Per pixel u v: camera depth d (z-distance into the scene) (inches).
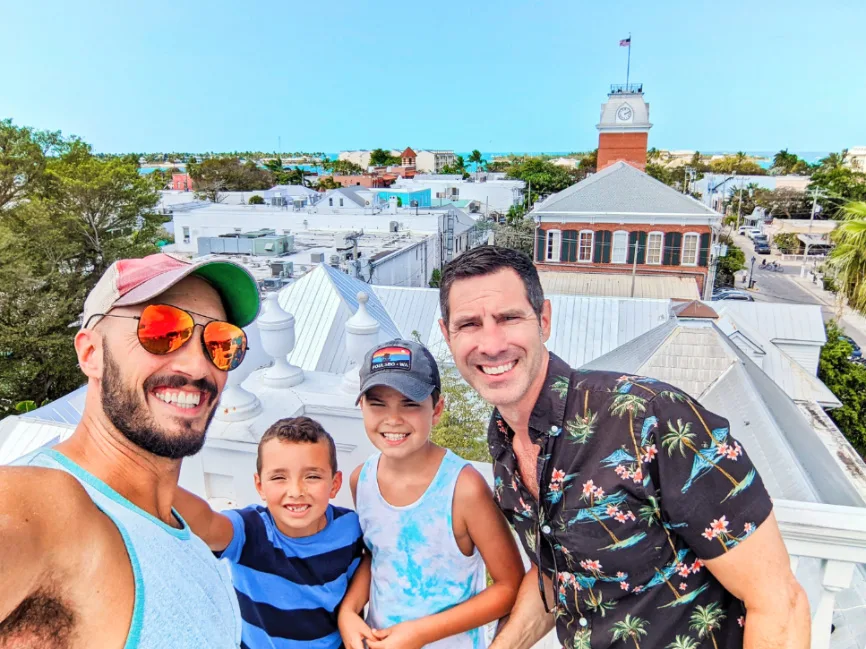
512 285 63.2
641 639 63.2
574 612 67.9
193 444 47.6
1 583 30.0
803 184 3221.0
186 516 75.7
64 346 948.0
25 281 966.4
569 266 1307.8
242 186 3363.7
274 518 86.2
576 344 738.2
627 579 62.2
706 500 57.0
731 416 426.0
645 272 1266.0
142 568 40.0
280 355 137.1
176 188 3604.8
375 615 86.4
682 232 1222.9
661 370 506.6
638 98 1568.7
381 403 78.5
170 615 40.8
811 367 850.1
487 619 81.2
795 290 1772.9
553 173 3031.5
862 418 839.1
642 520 60.4
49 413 362.3
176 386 46.2
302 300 576.1
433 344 700.0
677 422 58.1
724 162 4232.3
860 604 153.7
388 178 4234.7
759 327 860.0
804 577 84.4
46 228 1119.0
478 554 86.2
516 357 63.5
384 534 84.0
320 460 82.7
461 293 64.6
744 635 59.7
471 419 405.1
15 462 43.0
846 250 383.6
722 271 1851.6
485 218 2257.6
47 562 33.0
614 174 1269.7
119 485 45.0
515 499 71.3
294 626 84.5
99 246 1208.2
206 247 1294.3
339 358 531.2
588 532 62.3
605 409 60.9
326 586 85.8
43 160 1179.3
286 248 1283.2
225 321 50.6
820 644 82.0
